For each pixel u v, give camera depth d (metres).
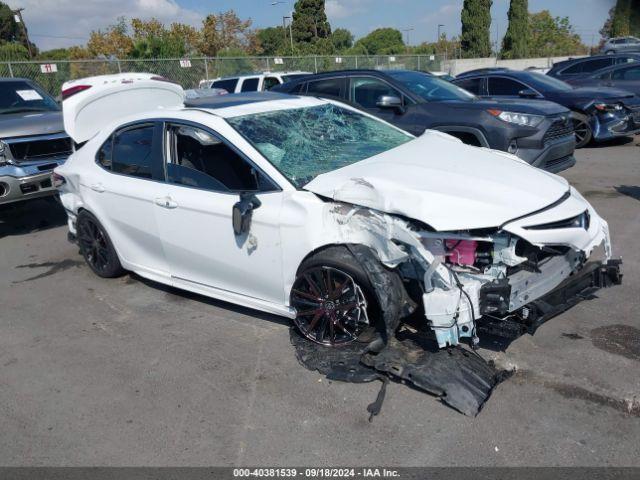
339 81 8.15
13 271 5.79
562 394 3.15
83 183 5.02
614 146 10.80
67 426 3.18
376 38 73.44
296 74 13.91
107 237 5.01
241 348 3.88
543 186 3.59
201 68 20.70
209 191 4.03
